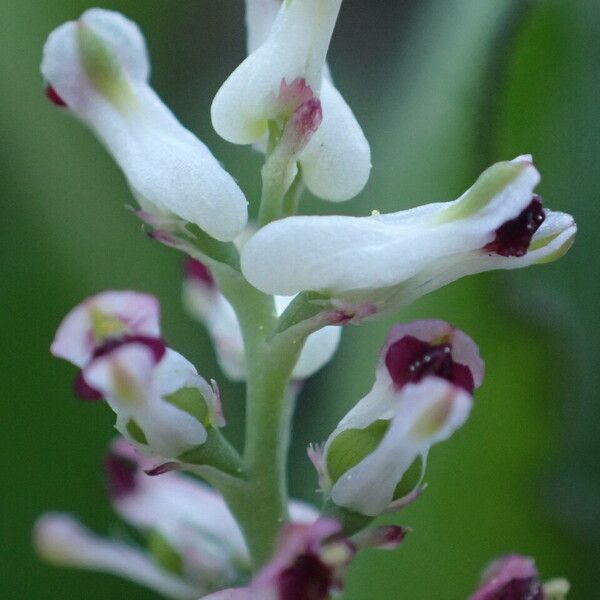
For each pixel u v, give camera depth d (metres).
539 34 0.10
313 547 0.07
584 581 0.10
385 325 0.10
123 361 0.07
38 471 0.10
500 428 0.10
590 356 0.10
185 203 0.08
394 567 0.10
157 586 0.09
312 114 0.07
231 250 0.08
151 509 0.09
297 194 0.08
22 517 0.10
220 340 0.09
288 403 0.08
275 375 0.08
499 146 0.10
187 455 0.08
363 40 0.12
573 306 0.10
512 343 0.10
